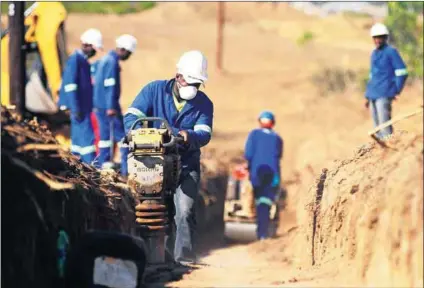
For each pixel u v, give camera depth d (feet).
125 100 341.00
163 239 81.71
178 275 79.10
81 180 75.46
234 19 588.09
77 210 71.05
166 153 81.97
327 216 83.51
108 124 131.44
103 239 66.39
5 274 58.49
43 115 141.69
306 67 407.03
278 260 107.76
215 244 141.69
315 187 93.76
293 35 545.44
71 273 65.31
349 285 69.00
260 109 325.21
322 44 508.12
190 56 87.86
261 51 487.20
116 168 130.21
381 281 66.18
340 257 76.07
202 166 168.25
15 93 134.31
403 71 132.26
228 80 386.11
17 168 61.36
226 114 319.88
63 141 141.90
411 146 69.67
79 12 555.69
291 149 236.02
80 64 130.41
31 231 61.16
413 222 63.82
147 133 80.94
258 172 143.84
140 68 411.75
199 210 147.23
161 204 81.46
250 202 146.82
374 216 68.80
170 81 88.99
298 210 128.06
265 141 144.87
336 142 226.99
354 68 374.84
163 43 491.72
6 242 59.41
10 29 134.10
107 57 131.64
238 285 75.05
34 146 63.82
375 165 75.46
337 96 322.14
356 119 284.20
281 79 373.40
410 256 63.57
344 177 82.28
